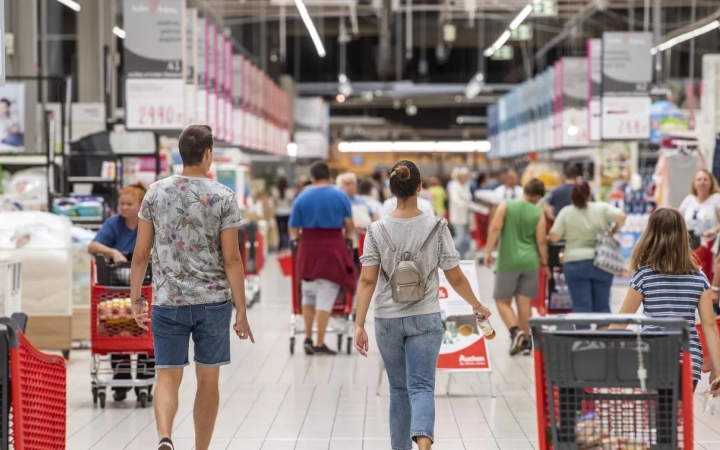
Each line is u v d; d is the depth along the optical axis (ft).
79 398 38.22
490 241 47.93
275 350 50.75
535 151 128.36
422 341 25.82
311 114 160.56
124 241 37.27
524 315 48.49
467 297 26.55
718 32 125.59
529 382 41.78
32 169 59.52
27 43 71.31
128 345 36.22
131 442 31.19
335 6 116.88
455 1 113.09
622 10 130.62
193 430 32.94
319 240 47.93
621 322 19.48
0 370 21.02
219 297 25.63
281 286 85.92
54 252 45.83
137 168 68.74
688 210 49.34
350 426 33.53
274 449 30.40
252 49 159.12
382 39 143.64
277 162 157.38
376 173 106.42
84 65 88.07
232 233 25.59
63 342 45.93
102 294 36.11
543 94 119.44
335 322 54.75
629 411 19.80
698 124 78.18
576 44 141.69
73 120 73.36
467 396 38.99
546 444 19.89
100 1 87.86
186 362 25.81
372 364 46.37
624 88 79.25
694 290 25.49
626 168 83.15
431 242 26.12
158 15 58.80
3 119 62.85
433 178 115.55
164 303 25.32
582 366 19.53
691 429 19.45
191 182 25.64
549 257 49.55
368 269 26.30
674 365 19.39
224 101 83.92
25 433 21.30
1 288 38.86
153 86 58.90
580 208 46.47
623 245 79.15
